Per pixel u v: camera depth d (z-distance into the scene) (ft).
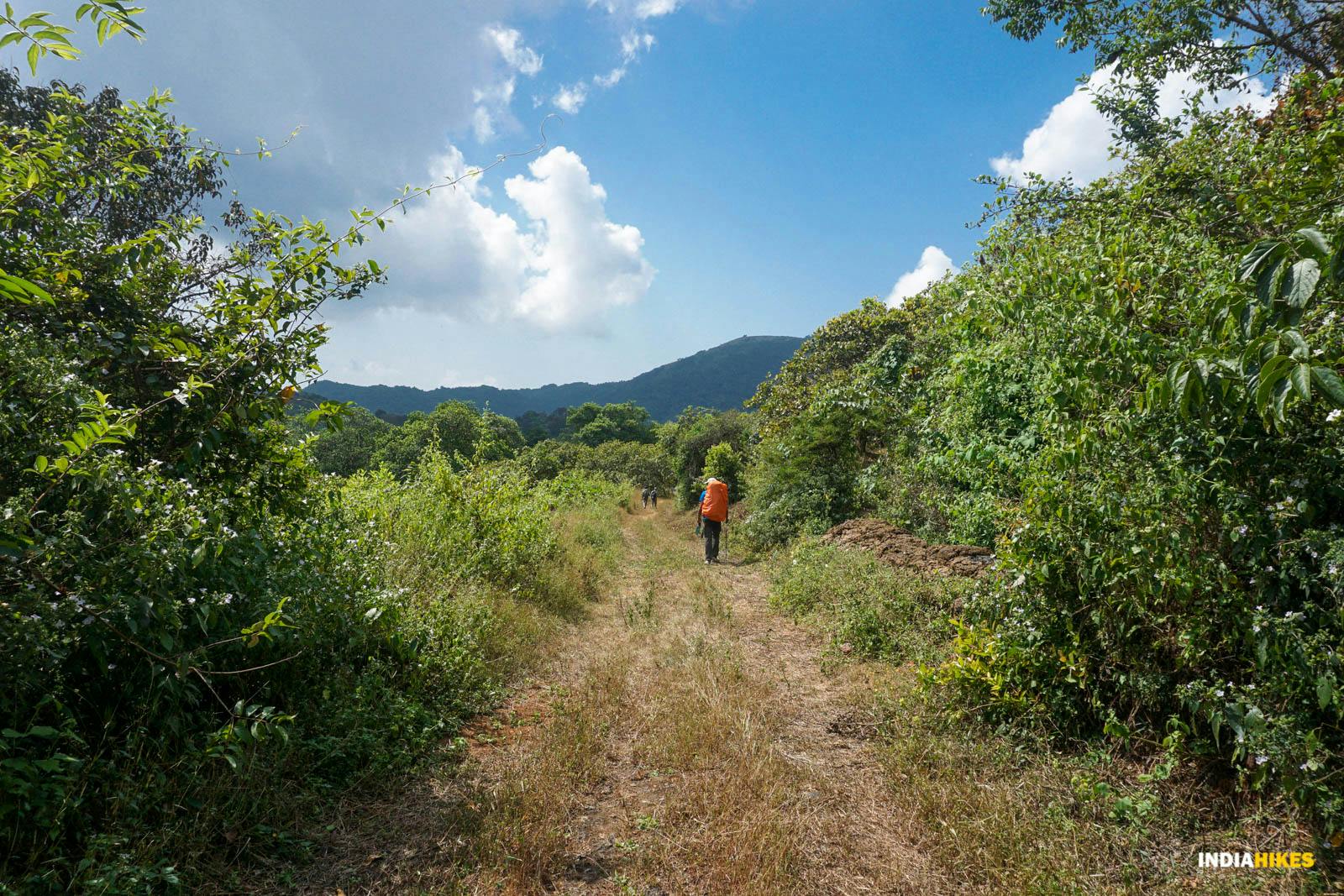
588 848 9.91
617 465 157.17
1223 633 10.28
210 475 11.75
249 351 11.49
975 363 23.27
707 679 16.21
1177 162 16.90
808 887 8.90
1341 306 9.75
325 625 13.21
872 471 37.55
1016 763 11.55
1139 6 32.19
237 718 9.91
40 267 9.98
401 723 12.78
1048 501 12.43
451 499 26.86
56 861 7.47
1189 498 10.62
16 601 7.43
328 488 15.28
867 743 13.20
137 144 12.50
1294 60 28.07
